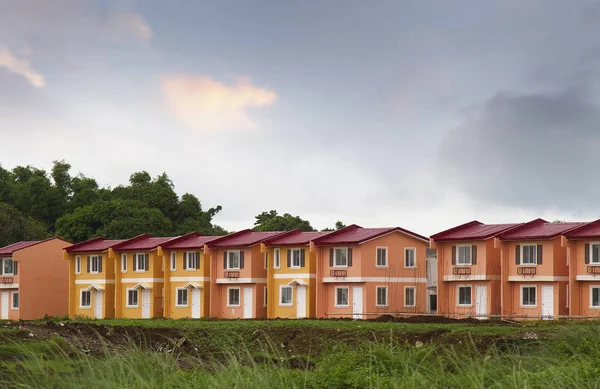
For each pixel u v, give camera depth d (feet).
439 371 82.02
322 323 170.71
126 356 80.18
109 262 281.13
